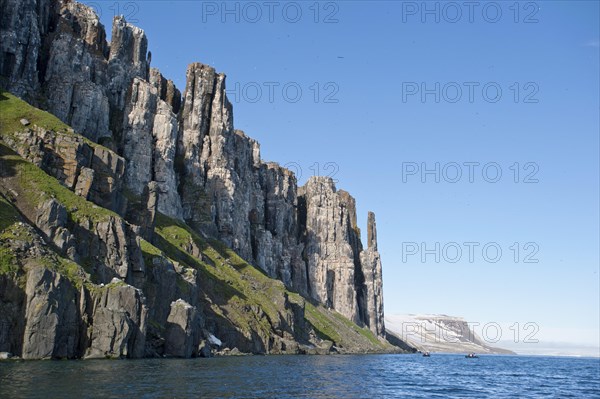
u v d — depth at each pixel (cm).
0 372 6378
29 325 8225
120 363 8750
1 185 11325
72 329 8894
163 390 6003
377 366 16038
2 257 8669
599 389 11900
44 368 7075
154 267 13625
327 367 13312
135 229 13038
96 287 9800
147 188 17350
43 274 8556
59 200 11875
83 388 5569
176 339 12125
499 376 15612
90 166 14600
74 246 10862
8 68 18938
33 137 13488
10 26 19188
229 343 17175
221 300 19275
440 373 15138
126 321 9700
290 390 7288
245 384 7494
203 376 8012
